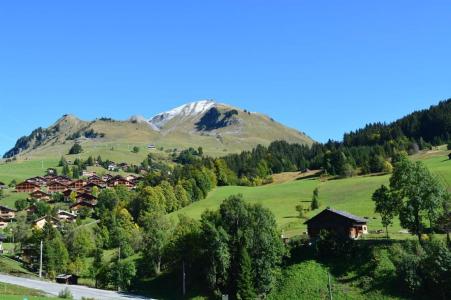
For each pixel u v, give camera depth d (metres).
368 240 102.81
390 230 116.25
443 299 84.44
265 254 99.81
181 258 114.25
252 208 110.38
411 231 98.62
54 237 147.00
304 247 105.62
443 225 100.88
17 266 133.75
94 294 101.88
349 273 94.75
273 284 97.94
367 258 96.31
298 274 98.06
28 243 151.50
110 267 122.19
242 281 98.00
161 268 125.44
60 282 122.69
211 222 108.31
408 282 87.12
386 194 102.06
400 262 89.81
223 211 110.19
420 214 100.00
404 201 102.06
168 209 197.88
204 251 109.06
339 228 108.62
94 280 131.25
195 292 106.38
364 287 90.12
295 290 94.75
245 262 98.62
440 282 85.06
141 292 114.00
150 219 160.00
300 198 191.12
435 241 94.62
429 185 96.75
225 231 105.94
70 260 141.25
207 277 104.38
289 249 106.06
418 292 86.38
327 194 189.62
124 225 175.38
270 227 105.88
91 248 151.50
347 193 184.00
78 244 148.25
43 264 136.75
